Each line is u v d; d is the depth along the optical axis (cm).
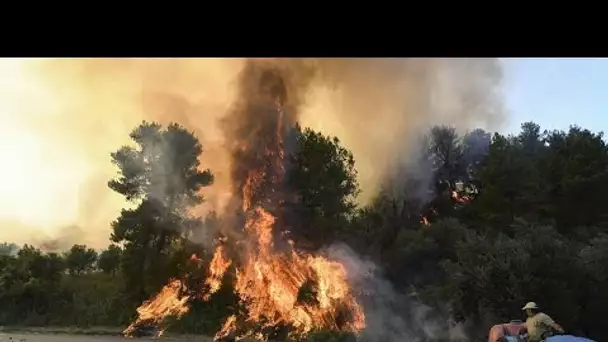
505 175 3175
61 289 3231
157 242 3275
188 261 3114
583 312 2009
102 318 2981
